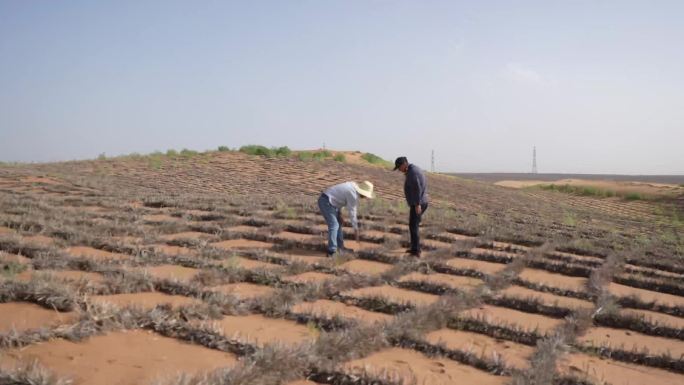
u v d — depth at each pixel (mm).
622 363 4660
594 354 4750
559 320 5699
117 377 3359
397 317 4922
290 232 9750
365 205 14094
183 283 5531
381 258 7871
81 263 5988
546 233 11672
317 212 12086
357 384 3570
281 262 7176
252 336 4367
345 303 5664
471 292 6082
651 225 19969
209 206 12156
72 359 3547
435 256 8062
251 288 5969
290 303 5281
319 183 24266
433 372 3986
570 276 7914
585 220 19094
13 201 10391
